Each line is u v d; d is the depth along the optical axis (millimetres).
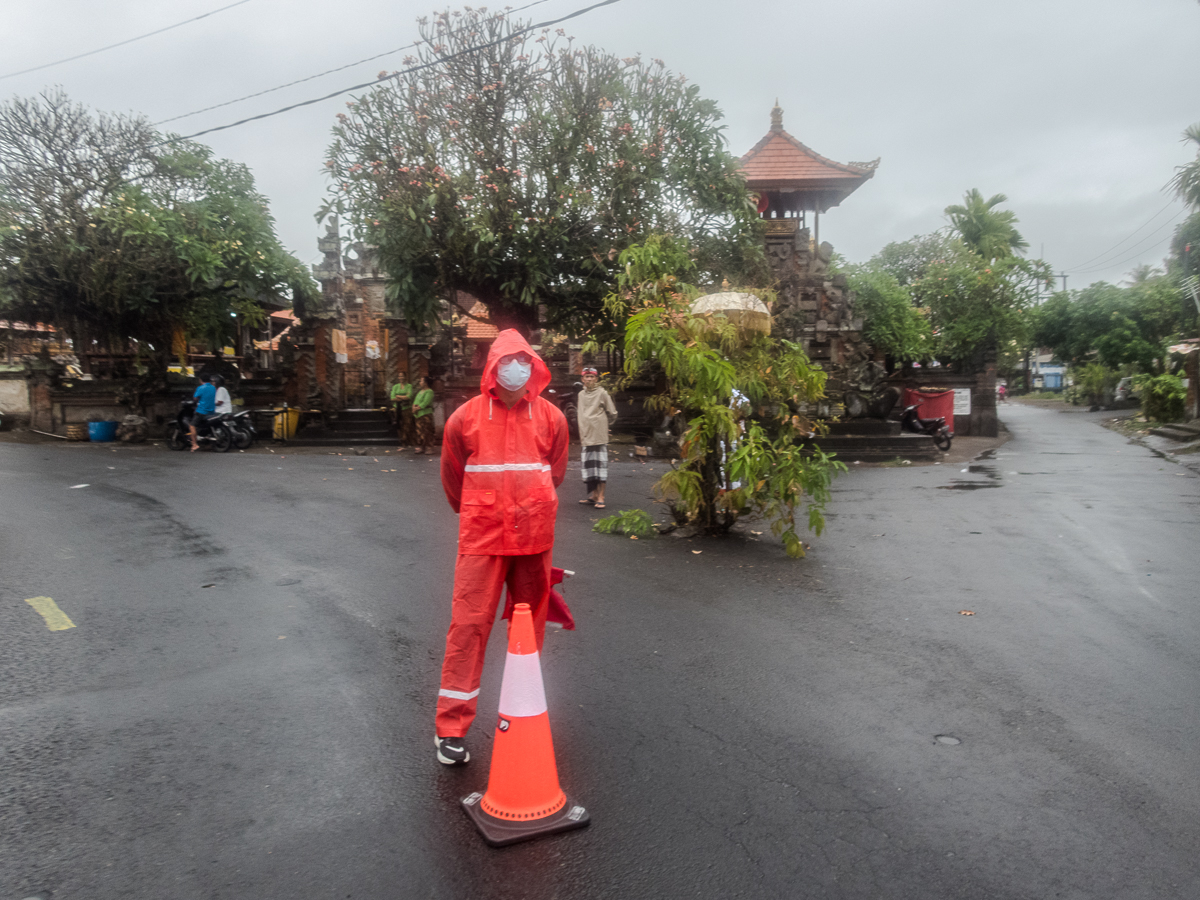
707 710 3857
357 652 4621
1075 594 5891
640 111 14938
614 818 2922
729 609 5504
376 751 3434
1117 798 3055
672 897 2482
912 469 14938
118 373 20984
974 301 24000
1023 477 13352
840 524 8781
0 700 3926
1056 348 45406
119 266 17922
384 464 15234
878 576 6438
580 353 22422
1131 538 7945
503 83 14188
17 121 17578
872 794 3086
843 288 19094
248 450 18531
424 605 5539
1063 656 4582
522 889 2521
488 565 3268
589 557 7090
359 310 28281
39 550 7043
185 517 8758
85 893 2484
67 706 3861
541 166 14672
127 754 3383
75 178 18141
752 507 8492
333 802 3025
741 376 7680
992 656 4582
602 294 15828
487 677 4254
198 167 19125
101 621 5141
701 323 7512
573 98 14422
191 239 17969
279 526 8352
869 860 2668
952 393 22875
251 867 2625
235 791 3096
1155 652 4652
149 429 20484
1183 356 28203
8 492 10195
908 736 3578
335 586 6008
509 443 3301
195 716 3762
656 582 6230
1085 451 18375
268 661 4469
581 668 4406
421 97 14461
